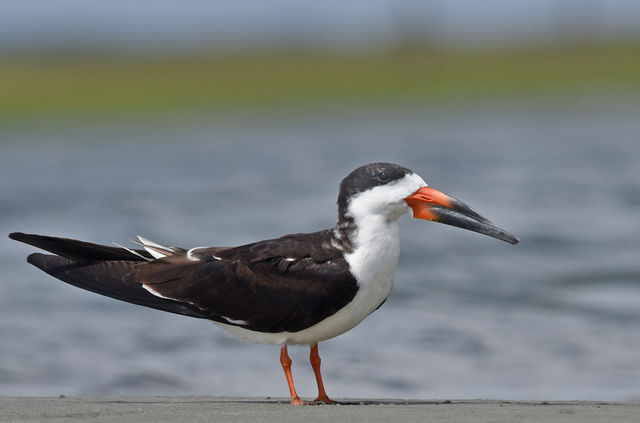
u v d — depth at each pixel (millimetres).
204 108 46906
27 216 18266
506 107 44844
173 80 58031
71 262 7617
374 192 7152
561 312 11609
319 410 6445
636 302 12008
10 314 11742
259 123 40375
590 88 51500
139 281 7484
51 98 49188
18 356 9898
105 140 34625
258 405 6949
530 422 5766
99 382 8969
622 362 9594
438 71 61156
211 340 10852
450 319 11430
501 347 10164
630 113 39500
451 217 7199
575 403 7164
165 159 28484
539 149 28469
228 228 16609
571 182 21406
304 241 7441
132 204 19609
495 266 14180
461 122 38750
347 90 54531
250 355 10250
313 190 21312
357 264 7148
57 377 9188
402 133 35000
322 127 38156
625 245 15180
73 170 26078
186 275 7469
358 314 7305
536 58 64688
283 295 7242
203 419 6078
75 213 18500
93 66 67625
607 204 18656
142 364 9750
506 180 21984
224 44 83000
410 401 7586
